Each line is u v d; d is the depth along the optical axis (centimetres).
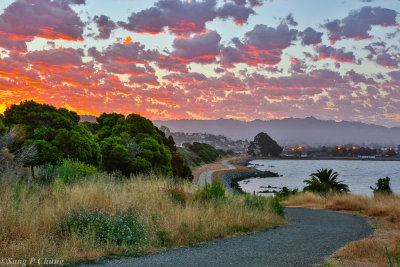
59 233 783
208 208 1224
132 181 1359
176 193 1283
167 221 987
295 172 14550
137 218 917
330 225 1445
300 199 2838
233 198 1502
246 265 670
